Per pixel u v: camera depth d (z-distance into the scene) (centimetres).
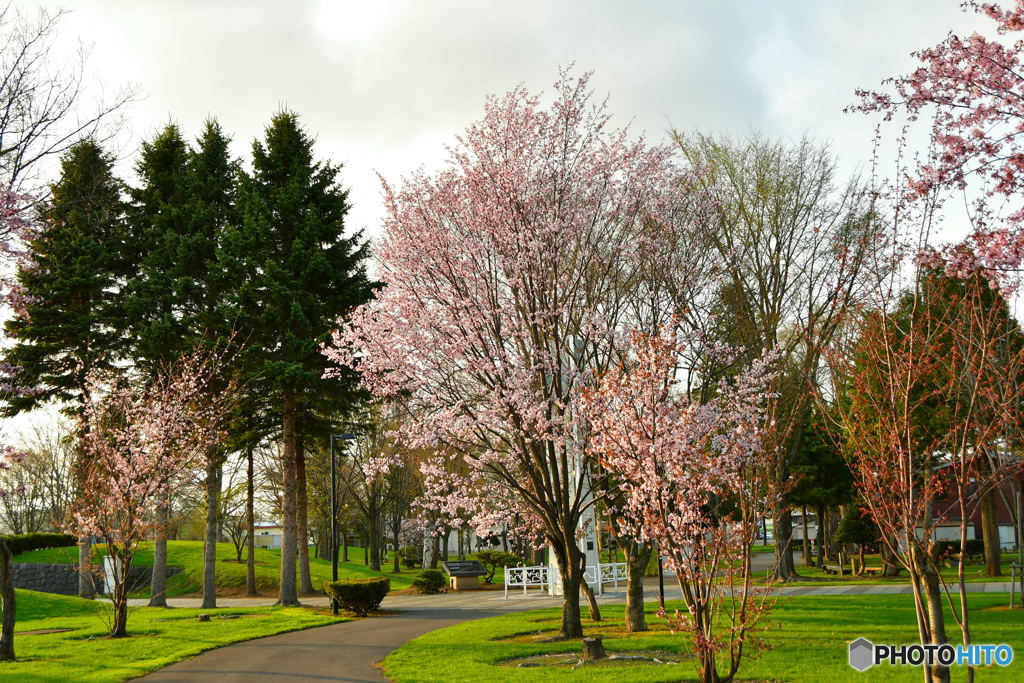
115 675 1255
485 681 1111
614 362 1595
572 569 1518
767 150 2770
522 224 1448
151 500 1900
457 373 1484
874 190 859
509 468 1684
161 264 2645
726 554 834
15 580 3300
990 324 818
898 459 825
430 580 3120
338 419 2986
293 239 2750
